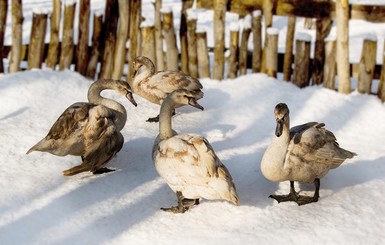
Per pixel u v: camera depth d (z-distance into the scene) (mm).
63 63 7523
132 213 5516
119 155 6234
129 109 7051
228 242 5180
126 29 7488
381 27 10453
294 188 5734
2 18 7441
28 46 7660
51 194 5668
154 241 5227
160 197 5699
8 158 6086
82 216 5461
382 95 7211
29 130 6527
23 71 7480
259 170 6051
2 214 5438
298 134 5531
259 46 7586
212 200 5617
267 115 6965
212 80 7613
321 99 7180
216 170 5309
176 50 7609
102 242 5238
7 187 5707
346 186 5852
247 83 7496
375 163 6180
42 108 6926
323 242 5180
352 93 7305
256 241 5180
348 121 6859
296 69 7461
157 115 6973
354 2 7316
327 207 5559
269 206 5562
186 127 6723
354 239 5211
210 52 8883
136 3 7488
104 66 7570
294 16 7438
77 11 10758
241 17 8695
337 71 7422
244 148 6387
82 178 5891
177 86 6816
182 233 5289
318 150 5531
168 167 5418
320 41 7398
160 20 7551
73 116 5793
